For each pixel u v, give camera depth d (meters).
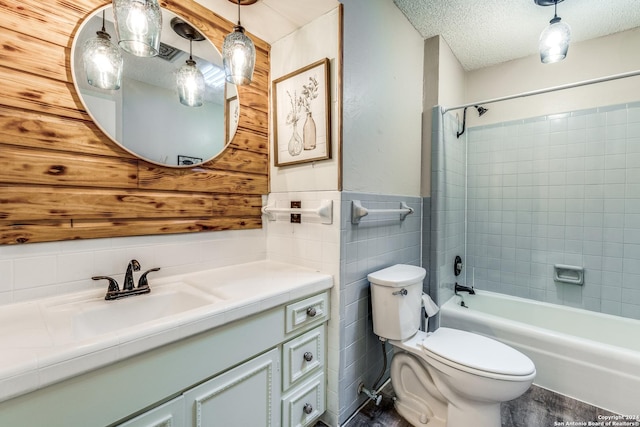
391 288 1.45
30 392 0.59
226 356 0.96
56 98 0.98
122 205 1.14
